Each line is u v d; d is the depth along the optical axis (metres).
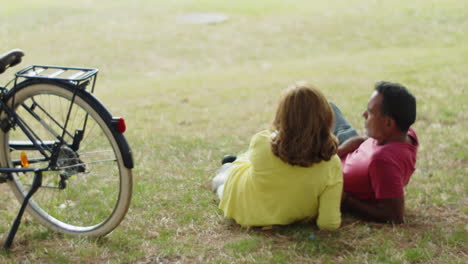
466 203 3.73
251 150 3.35
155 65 13.70
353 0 20.28
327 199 3.28
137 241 3.27
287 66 11.88
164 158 4.92
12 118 3.37
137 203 3.82
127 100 8.24
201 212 3.69
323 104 3.13
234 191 3.48
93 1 20.95
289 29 16.91
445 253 3.06
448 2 18.75
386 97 3.24
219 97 8.15
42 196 3.90
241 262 2.99
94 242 3.27
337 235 3.28
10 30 16.27
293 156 3.14
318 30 16.62
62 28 16.73
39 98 4.87
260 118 6.55
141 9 19.64
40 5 19.81
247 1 20.98
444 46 13.91
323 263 2.98
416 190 3.97
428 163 4.50
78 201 3.88
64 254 3.13
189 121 6.53
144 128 6.11
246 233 3.37
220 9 19.64
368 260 3.00
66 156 3.28
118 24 17.48
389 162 3.26
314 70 10.55
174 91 8.91
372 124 3.31
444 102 6.62
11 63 3.36
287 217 3.34
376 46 14.69
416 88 7.58
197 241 3.28
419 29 16.00
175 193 4.02
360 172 3.42
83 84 3.19
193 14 18.91
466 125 5.61
